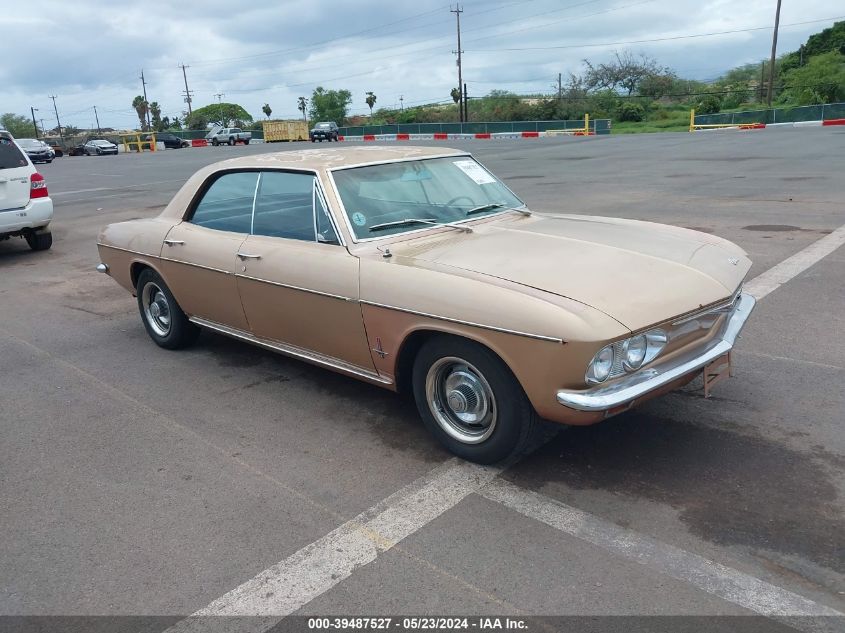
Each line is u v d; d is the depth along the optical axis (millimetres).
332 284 3967
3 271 9531
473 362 3428
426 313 3492
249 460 3883
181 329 5656
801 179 14211
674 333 3344
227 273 4703
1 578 2961
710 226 9570
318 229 4203
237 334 5043
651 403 4309
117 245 5855
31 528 3322
